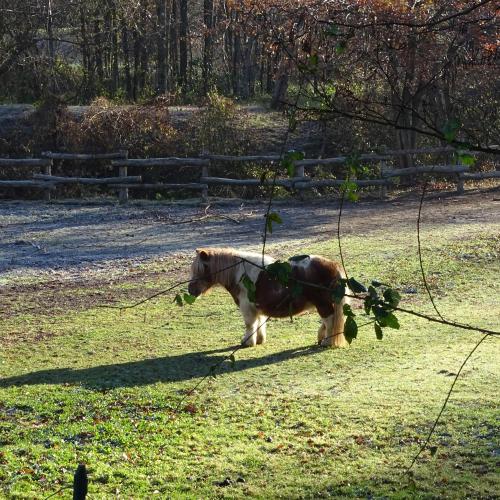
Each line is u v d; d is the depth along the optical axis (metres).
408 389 10.48
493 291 15.92
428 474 8.05
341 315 12.46
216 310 15.44
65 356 12.98
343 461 8.54
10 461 8.88
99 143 30.27
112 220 24.48
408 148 28.44
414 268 17.59
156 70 40.41
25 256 20.16
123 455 8.97
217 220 24.22
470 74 25.05
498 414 9.38
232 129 30.72
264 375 11.52
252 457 8.78
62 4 35.69
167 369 12.02
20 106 33.72
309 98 5.05
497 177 27.23
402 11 23.03
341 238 20.95
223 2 38.47
